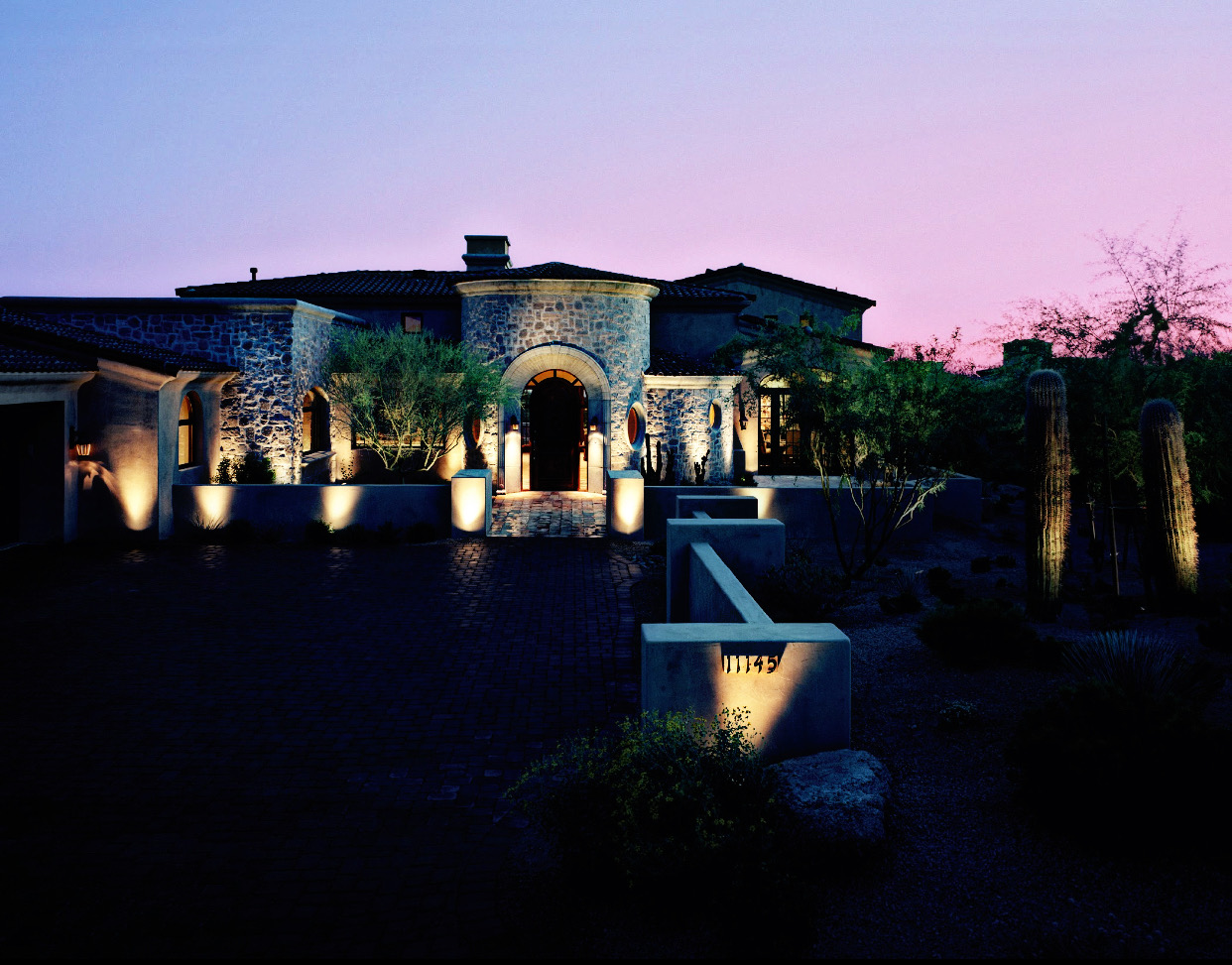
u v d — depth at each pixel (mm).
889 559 15125
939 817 5551
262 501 16016
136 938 4590
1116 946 4246
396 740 7371
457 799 6312
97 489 15211
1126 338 11906
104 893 5027
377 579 13148
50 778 6535
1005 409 13672
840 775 5680
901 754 6469
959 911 4609
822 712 6184
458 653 9758
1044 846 5145
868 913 4625
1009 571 13867
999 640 8141
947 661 8312
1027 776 5449
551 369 21984
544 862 5418
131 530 15305
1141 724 5312
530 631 10617
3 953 4430
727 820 4953
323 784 6520
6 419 14609
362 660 9461
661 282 26656
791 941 4285
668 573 10742
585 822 5137
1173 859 4898
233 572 13375
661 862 4734
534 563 14383
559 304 21109
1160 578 10453
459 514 16312
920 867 5027
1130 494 13250
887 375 13250
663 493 16641
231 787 6441
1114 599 10664
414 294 23375
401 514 16422
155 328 17953
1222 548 15156
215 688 8500
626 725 6020
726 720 6055
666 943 4492
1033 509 10117
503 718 7883
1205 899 4539
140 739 7281
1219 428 12117
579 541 16344
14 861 5359
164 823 5883
